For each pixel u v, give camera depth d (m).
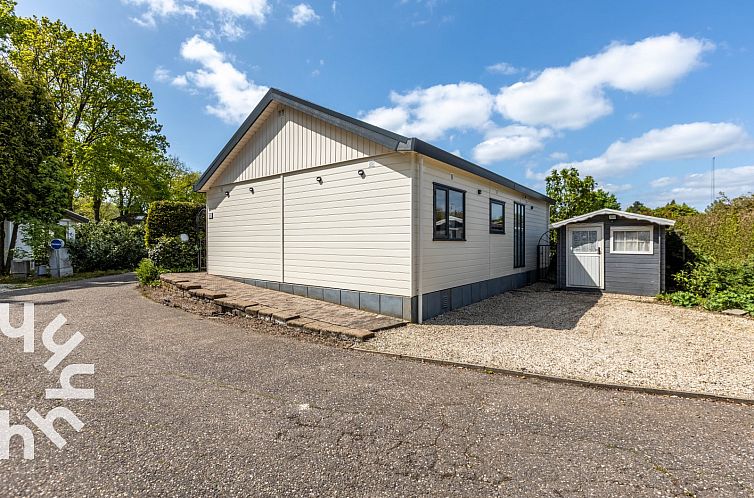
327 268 7.62
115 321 6.23
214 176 10.19
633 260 9.98
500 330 6.06
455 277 7.88
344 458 2.37
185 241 11.94
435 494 2.01
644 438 2.65
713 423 2.90
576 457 2.40
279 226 8.60
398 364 4.35
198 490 2.03
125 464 2.27
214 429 2.73
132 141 19.34
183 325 6.07
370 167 6.89
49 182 12.83
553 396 3.45
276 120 8.64
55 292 9.20
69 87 17.42
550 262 13.17
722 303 7.80
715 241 11.10
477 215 8.87
